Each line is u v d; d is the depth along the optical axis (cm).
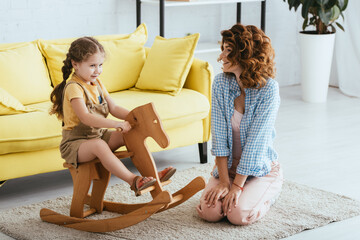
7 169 272
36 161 280
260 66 236
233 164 255
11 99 285
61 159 288
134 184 232
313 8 465
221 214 244
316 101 483
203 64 334
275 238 232
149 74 339
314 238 234
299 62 552
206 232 237
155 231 239
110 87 341
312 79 478
